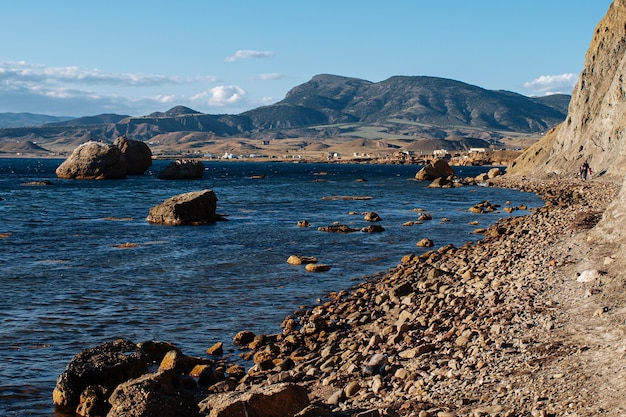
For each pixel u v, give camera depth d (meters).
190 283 26.12
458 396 11.08
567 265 20.78
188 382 14.09
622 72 78.94
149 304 22.47
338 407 11.62
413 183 116.81
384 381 12.77
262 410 10.98
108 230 44.22
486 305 17.48
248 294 24.12
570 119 96.81
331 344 16.48
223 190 93.88
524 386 10.90
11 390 14.21
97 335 18.62
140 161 134.50
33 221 49.62
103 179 118.50
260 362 15.31
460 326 15.70
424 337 15.53
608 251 21.47
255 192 89.75
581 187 67.88
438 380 12.17
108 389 13.31
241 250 35.22
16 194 79.31
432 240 38.75
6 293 24.00
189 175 125.81
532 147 113.75
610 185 64.94
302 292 24.45
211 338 18.45
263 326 19.67
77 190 88.69
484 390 11.14
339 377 13.39
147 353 16.39
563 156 93.62
